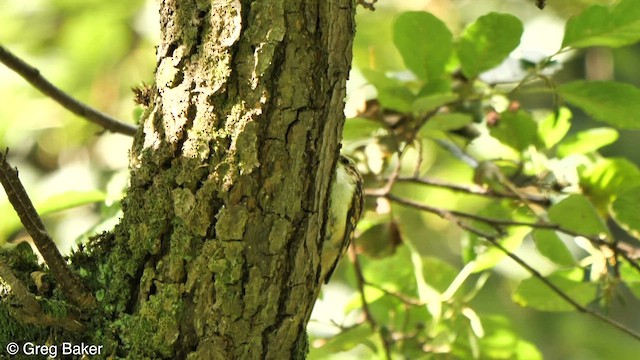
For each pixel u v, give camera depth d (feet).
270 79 3.92
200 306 3.94
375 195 5.05
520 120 5.06
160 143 3.97
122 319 4.00
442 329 5.28
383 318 5.44
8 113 7.43
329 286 6.44
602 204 5.00
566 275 5.12
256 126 3.91
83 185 7.31
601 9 4.65
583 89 4.75
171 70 3.96
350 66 3.99
